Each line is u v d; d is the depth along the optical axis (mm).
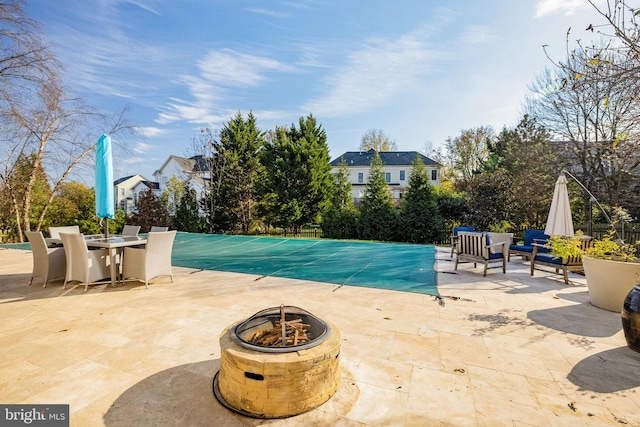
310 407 2094
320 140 22547
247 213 20703
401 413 2096
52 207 15898
